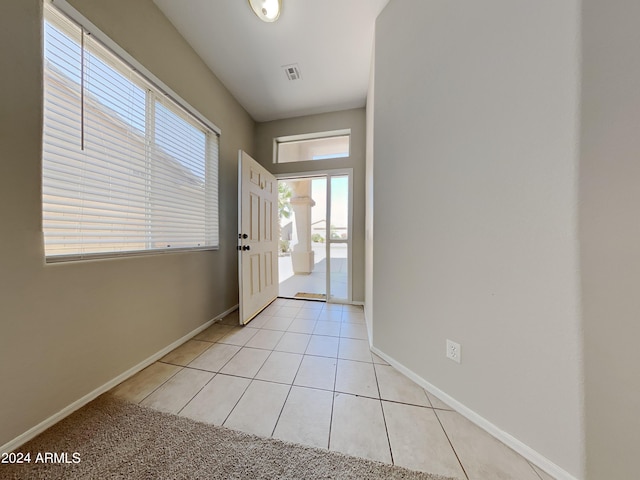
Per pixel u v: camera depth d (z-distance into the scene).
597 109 0.74
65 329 1.10
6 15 0.89
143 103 1.54
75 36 1.15
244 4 1.59
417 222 1.39
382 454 0.91
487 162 1.04
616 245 0.73
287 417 1.10
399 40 1.52
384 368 1.54
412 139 1.43
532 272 0.90
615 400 0.74
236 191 2.66
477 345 1.08
